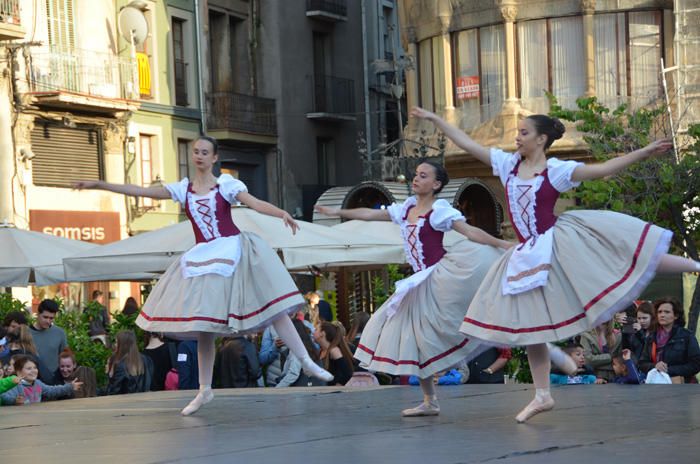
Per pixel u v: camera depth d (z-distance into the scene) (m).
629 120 26.58
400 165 39.62
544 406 9.25
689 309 22.80
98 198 36.91
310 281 37.50
